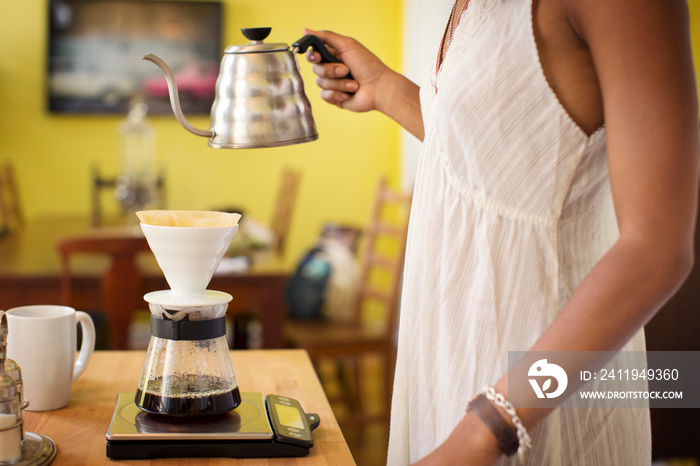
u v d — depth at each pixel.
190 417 0.88
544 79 0.77
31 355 0.96
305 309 3.13
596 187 0.81
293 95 1.02
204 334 0.87
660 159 0.61
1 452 0.78
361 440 3.04
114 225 3.65
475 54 0.80
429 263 0.87
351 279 3.22
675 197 0.61
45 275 2.42
